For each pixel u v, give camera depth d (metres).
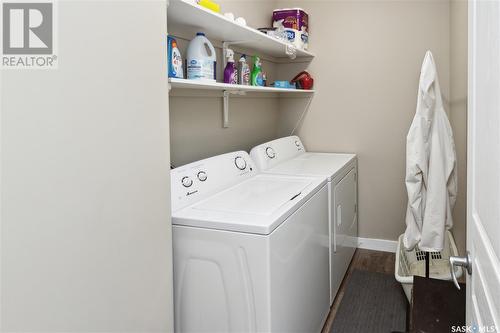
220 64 2.61
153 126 1.33
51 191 0.94
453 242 2.63
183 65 2.25
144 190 1.29
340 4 3.34
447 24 3.02
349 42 3.35
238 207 1.73
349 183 3.02
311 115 3.56
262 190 2.05
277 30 2.99
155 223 1.37
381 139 3.34
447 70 3.05
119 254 1.18
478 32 0.91
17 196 0.86
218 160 2.17
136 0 1.22
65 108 0.98
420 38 3.12
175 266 1.62
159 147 1.37
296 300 1.77
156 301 1.38
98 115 1.08
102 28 1.09
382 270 3.04
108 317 1.14
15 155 0.86
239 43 2.64
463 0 2.31
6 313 0.85
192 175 1.89
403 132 3.26
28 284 0.90
